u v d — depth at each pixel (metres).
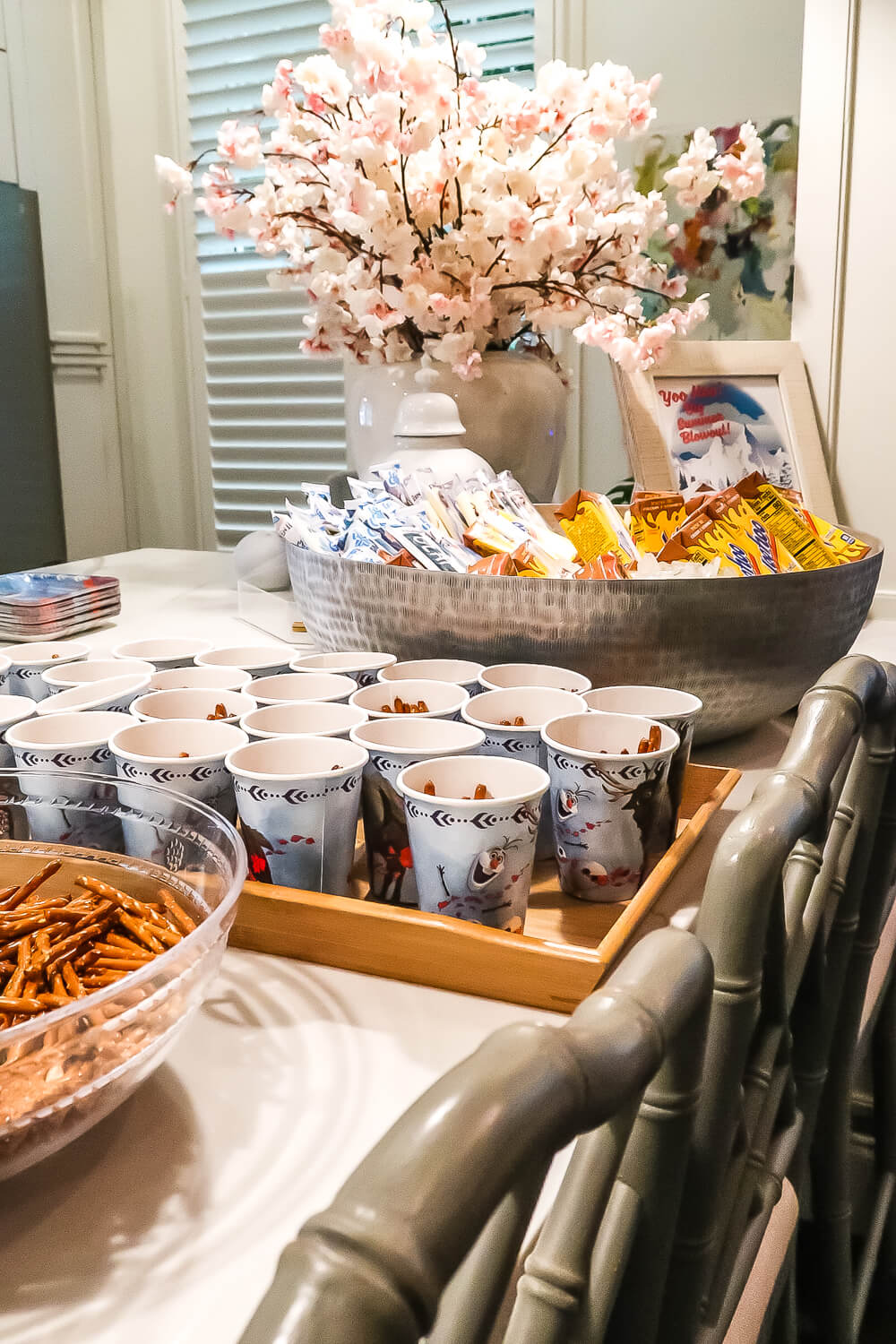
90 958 0.47
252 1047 0.49
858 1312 0.93
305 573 0.90
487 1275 0.24
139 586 1.52
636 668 0.78
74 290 3.46
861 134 1.39
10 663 0.82
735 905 0.42
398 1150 0.21
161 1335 0.33
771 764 0.86
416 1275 0.19
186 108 3.29
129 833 0.57
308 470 3.34
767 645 0.79
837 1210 0.80
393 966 0.55
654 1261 0.37
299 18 3.06
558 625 0.78
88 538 3.62
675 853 0.65
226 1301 0.35
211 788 0.62
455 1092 0.22
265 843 0.59
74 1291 0.35
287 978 0.56
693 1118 0.36
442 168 1.15
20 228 2.98
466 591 0.79
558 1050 0.24
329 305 1.30
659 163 2.65
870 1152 1.11
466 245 1.20
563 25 2.69
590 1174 0.30
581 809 0.61
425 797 0.54
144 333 3.57
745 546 0.90
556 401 1.30
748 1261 0.55
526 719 0.71
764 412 1.45
